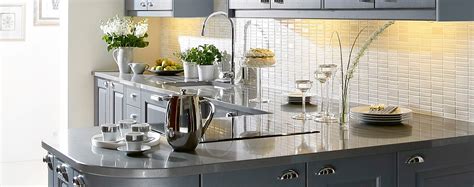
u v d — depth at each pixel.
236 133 3.50
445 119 3.86
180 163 2.84
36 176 7.12
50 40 7.71
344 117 3.70
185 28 6.44
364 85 4.39
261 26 5.30
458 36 3.73
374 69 4.30
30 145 7.71
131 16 6.61
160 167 2.77
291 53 4.98
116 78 5.95
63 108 6.68
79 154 3.01
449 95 3.82
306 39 4.82
